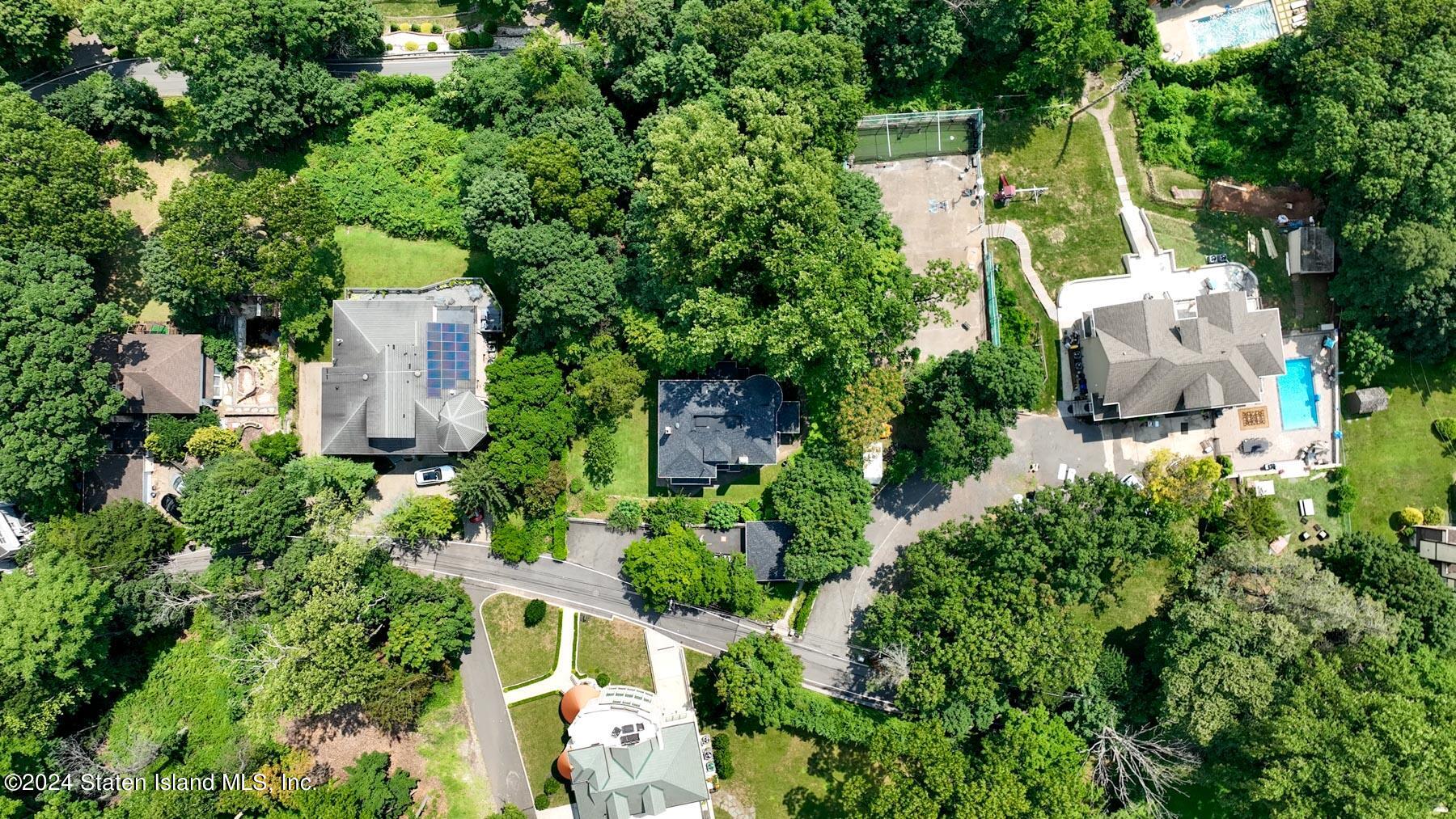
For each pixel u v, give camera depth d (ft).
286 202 244.63
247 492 248.93
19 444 230.68
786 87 242.37
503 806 263.49
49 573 229.04
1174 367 240.73
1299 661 224.12
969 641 224.74
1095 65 266.98
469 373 258.57
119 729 255.70
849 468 249.34
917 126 270.05
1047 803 215.10
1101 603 257.34
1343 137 236.43
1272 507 256.52
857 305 228.84
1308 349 263.08
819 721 250.37
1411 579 237.25
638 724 246.88
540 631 267.18
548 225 251.39
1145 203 267.59
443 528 258.37
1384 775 205.16
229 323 268.41
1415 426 262.06
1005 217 267.59
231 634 249.75
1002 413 244.22
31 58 270.67
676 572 247.09
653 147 250.57
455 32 285.43
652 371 262.88
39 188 238.48
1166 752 233.96
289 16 258.98
